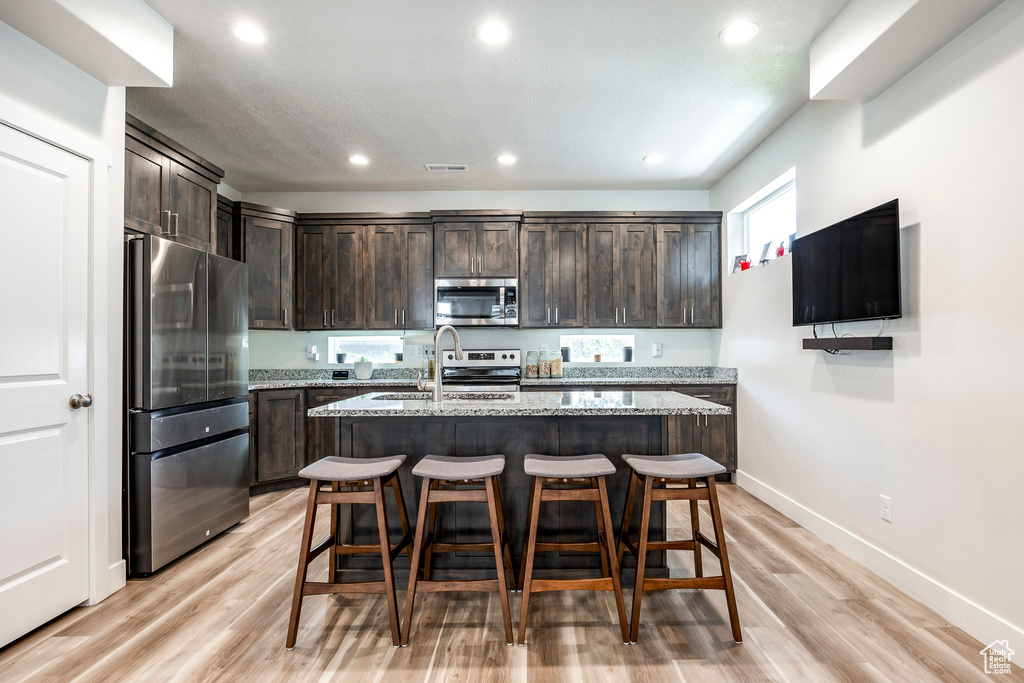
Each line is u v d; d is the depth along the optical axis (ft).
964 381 6.34
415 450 7.75
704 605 7.05
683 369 15.76
